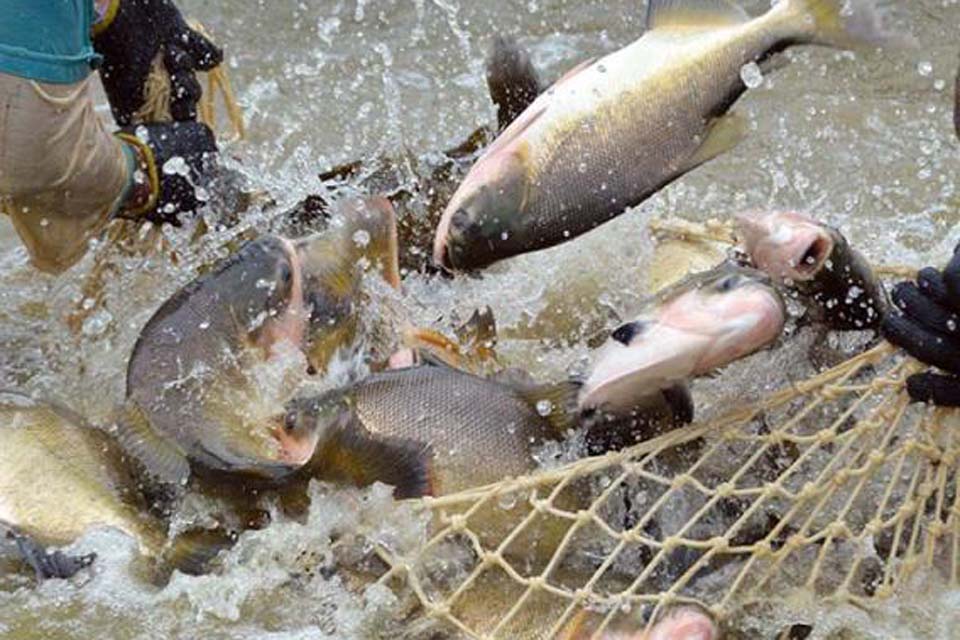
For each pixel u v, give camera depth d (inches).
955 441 205.0
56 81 221.8
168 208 243.8
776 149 339.9
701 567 196.2
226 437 211.8
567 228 220.7
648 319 200.1
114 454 217.0
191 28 257.0
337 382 221.0
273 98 366.0
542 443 205.6
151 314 250.2
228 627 204.2
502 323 254.4
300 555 205.0
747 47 219.3
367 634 199.0
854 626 199.0
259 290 221.8
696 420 211.9
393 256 234.7
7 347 258.2
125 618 205.8
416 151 321.1
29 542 211.0
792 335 220.8
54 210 234.7
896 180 330.6
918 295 203.8
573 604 190.1
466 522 196.4
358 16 402.6
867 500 215.8
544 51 389.4
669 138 220.4
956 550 205.8
